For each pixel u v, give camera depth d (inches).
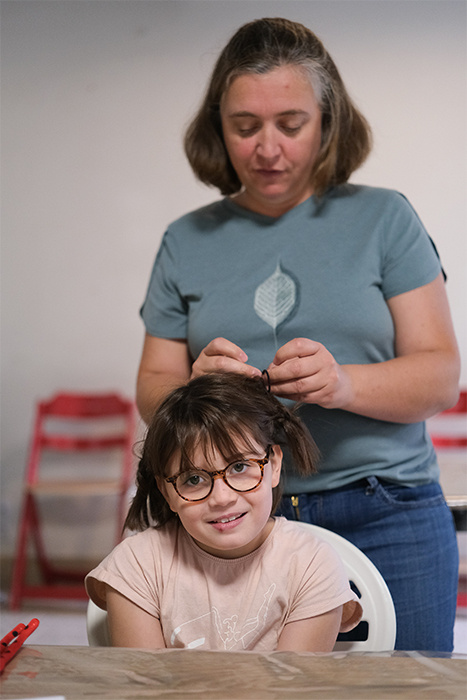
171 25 149.6
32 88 152.9
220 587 38.9
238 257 51.6
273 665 27.8
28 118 153.0
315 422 47.4
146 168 150.7
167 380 50.9
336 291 48.2
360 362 48.4
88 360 151.2
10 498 150.0
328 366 42.7
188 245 53.8
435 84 141.7
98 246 151.5
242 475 37.7
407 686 25.4
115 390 150.3
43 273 152.4
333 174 50.4
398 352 50.2
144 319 56.9
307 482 47.4
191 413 37.8
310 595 37.9
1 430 151.9
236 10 148.0
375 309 48.1
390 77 142.6
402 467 47.7
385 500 46.6
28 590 129.7
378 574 41.4
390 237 48.7
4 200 153.3
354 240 49.1
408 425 48.8
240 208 52.9
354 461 47.2
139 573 39.6
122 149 151.1
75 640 109.7
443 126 141.6
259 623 38.2
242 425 37.8
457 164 141.4
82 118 151.8
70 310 151.8
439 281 49.9
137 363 150.1
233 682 26.1
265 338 49.3
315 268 49.1
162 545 40.4
